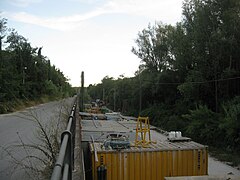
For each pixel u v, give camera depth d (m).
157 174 12.72
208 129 28.52
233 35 29.70
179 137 15.31
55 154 5.29
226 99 30.81
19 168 6.62
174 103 46.06
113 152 12.33
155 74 51.06
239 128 24.70
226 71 30.59
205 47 32.41
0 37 48.09
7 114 27.59
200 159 13.34
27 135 12.29
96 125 22.25
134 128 20.33
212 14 31.81
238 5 29.64
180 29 38.72
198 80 33.06
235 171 19.02
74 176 4.46
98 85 134.88
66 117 7.77
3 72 38.69
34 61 58.75
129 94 66.44
